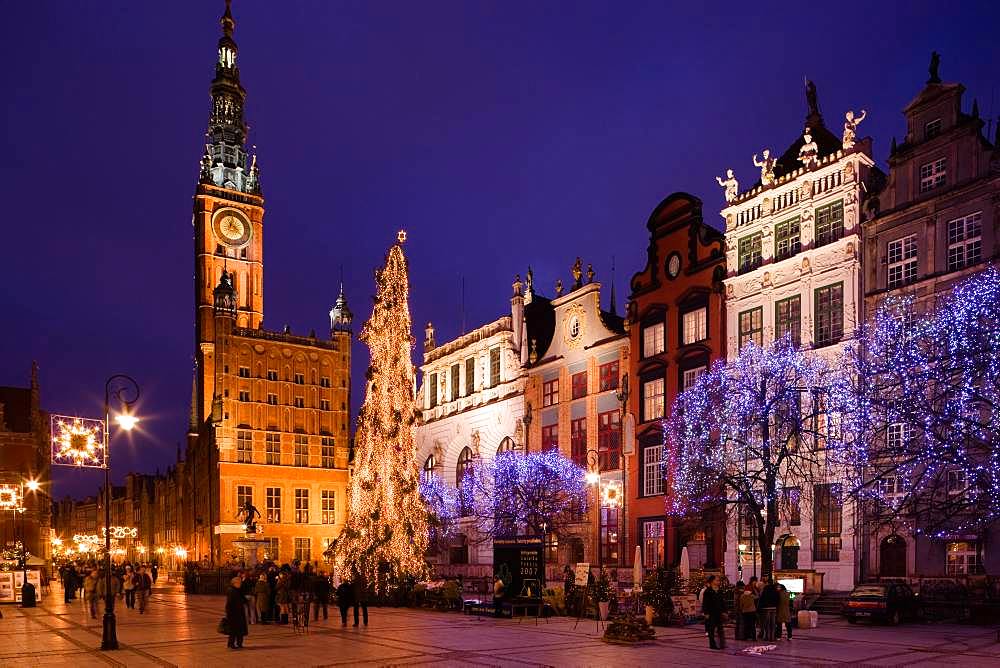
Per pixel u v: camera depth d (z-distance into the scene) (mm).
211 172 112938
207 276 107375
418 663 20328
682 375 47000
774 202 43531
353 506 43531
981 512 31203
